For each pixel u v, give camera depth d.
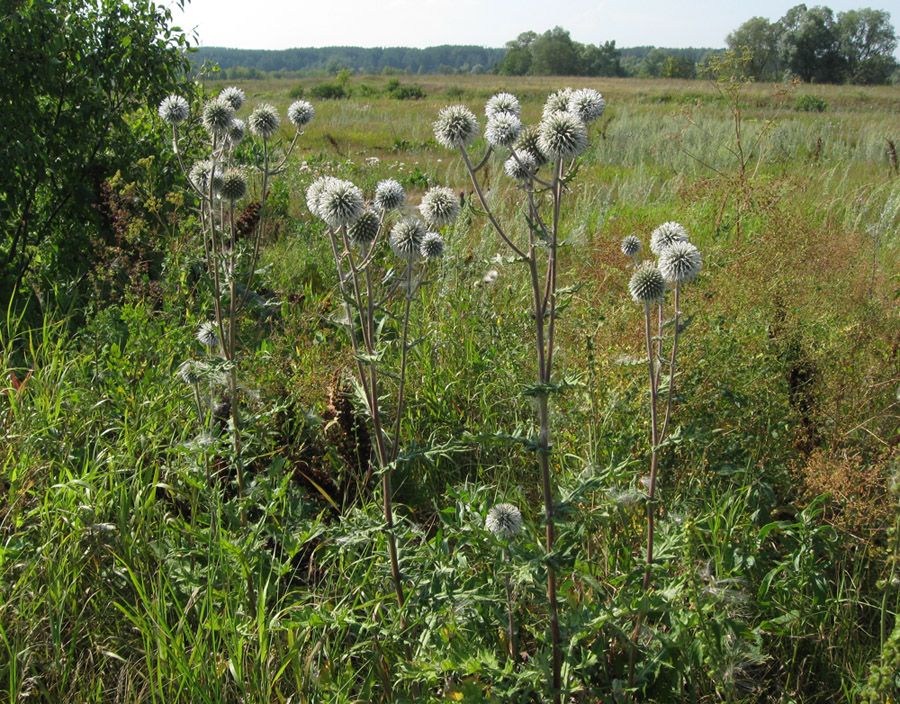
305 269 8.00
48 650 3.13
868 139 16.94
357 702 2.90
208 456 3.86
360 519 3.30
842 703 3.11
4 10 6.60
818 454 3.80
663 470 3.96
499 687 2.89
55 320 6.67
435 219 3.50
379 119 28.67
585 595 3.37
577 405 4.25
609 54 142.75
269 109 4.20
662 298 3.27
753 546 3.43
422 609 3.13
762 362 4.32
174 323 5.69
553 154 2.77
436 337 5.68
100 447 4.51
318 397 4.74
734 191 7.61
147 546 3.66
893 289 5.79
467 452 4.86
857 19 81.94
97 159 7.41
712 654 2.93
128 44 7.20
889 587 3.06
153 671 3.05
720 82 8.11
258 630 3.01
